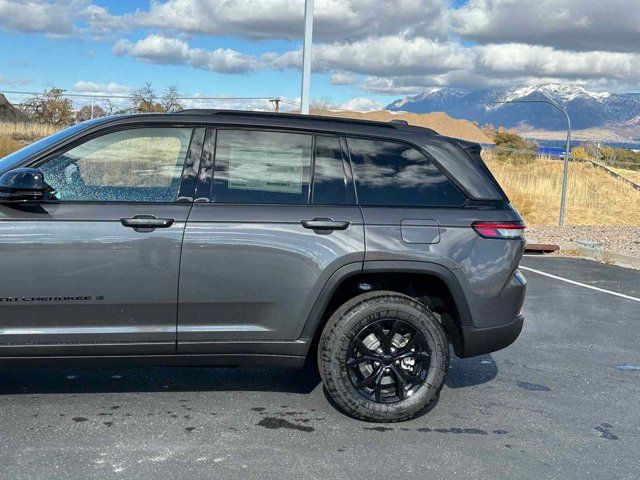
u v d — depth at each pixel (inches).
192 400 186.5
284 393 194.5
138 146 169.8
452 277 175.0
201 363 172.7
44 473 142.0
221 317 169.9
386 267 172.1
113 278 163.5
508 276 181.0
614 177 1309.1
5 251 159.3
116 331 166.1
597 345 263.0
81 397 185.5
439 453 160.2
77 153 168.4
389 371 175.2
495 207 181.9
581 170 1314.0
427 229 174.9
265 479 143.7
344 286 182.4
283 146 175.0
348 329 171.5
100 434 162.4
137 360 169.0
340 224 170.6
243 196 170.7
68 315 163.9
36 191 156.5
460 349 182.7
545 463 157.2
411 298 175.8
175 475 143.7
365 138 179.8
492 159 1330.0
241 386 198.7
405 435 169.6
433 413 185.3
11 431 162.1
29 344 163.2
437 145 182.7
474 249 177.2
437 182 180.4
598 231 661.3
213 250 166.2
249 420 174.6
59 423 167.8
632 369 233.1
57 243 160.9
